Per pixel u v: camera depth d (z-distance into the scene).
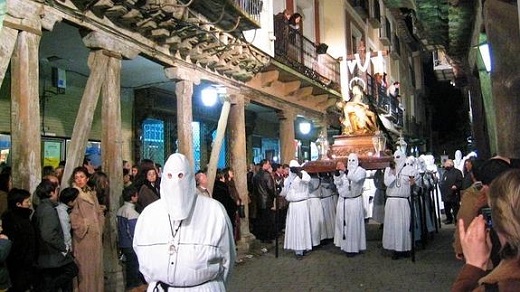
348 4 23.06
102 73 7.31
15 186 5.77
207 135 15.54
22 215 5.23
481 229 2.22
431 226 12.24
